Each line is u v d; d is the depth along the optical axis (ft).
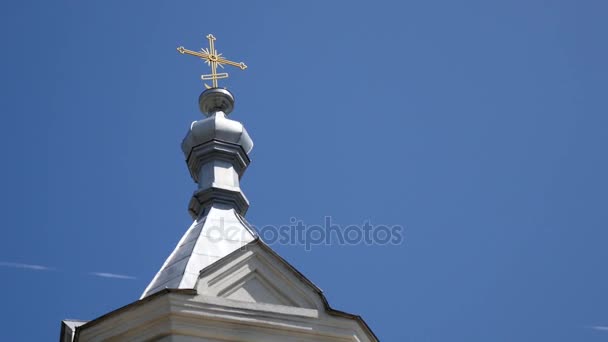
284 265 222.28
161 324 212.02
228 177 260.62
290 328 215.92
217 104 276.41
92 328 214.48
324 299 219.61
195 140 267.18
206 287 216.54
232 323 213.87
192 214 255.91
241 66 287.28
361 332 220.23
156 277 227.81
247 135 269.03
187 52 283.38
